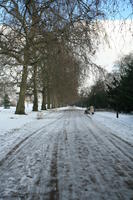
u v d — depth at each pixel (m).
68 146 10.05
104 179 5.93
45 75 33.84
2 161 7.52
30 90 48.59
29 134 13.48
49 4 7.74
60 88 48.09
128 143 10.99
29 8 8.02
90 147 9.91
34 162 7.43
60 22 8.39
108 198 4.82
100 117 30.48
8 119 23.19
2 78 33.97
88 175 6.23
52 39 9.90
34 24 8.70
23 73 31.69
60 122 22.03
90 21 8.27
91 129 16.41
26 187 5.36
